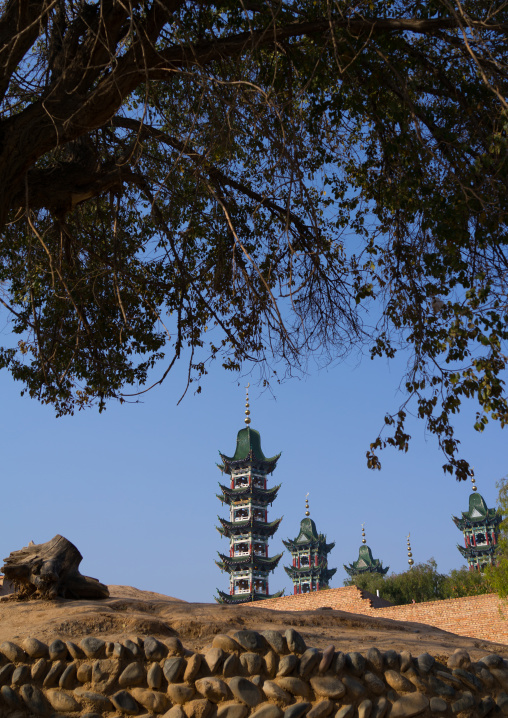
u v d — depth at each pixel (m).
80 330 10.56
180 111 8.45
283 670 5.50
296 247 10.29
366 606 27.69
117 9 7.72
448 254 7.84
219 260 10.30
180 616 6.67
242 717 5.27
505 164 7.29
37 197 8.38
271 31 7.73
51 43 8.46
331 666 5.57
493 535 80.00
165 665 5.57
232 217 10.18
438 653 5.93
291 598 29.72
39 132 7.45
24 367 11.53
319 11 8.05
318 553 83.44
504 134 7.59
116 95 7.52
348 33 7.03
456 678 5.64
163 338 11.80
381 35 7.71
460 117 8.30
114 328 11.59
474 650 6.35
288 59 7.99
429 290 8.28
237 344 10.37
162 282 11.48
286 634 5.78
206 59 7.92
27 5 7.39
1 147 7.34
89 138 9.09
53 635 5.95
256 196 10.19
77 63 7.68
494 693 5.65
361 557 90.56
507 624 24.62
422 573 59.28
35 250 10.59
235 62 7.95
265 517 76.38
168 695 5.45
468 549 78.38
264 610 7.32
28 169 7.65
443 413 8.07
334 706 5.35
